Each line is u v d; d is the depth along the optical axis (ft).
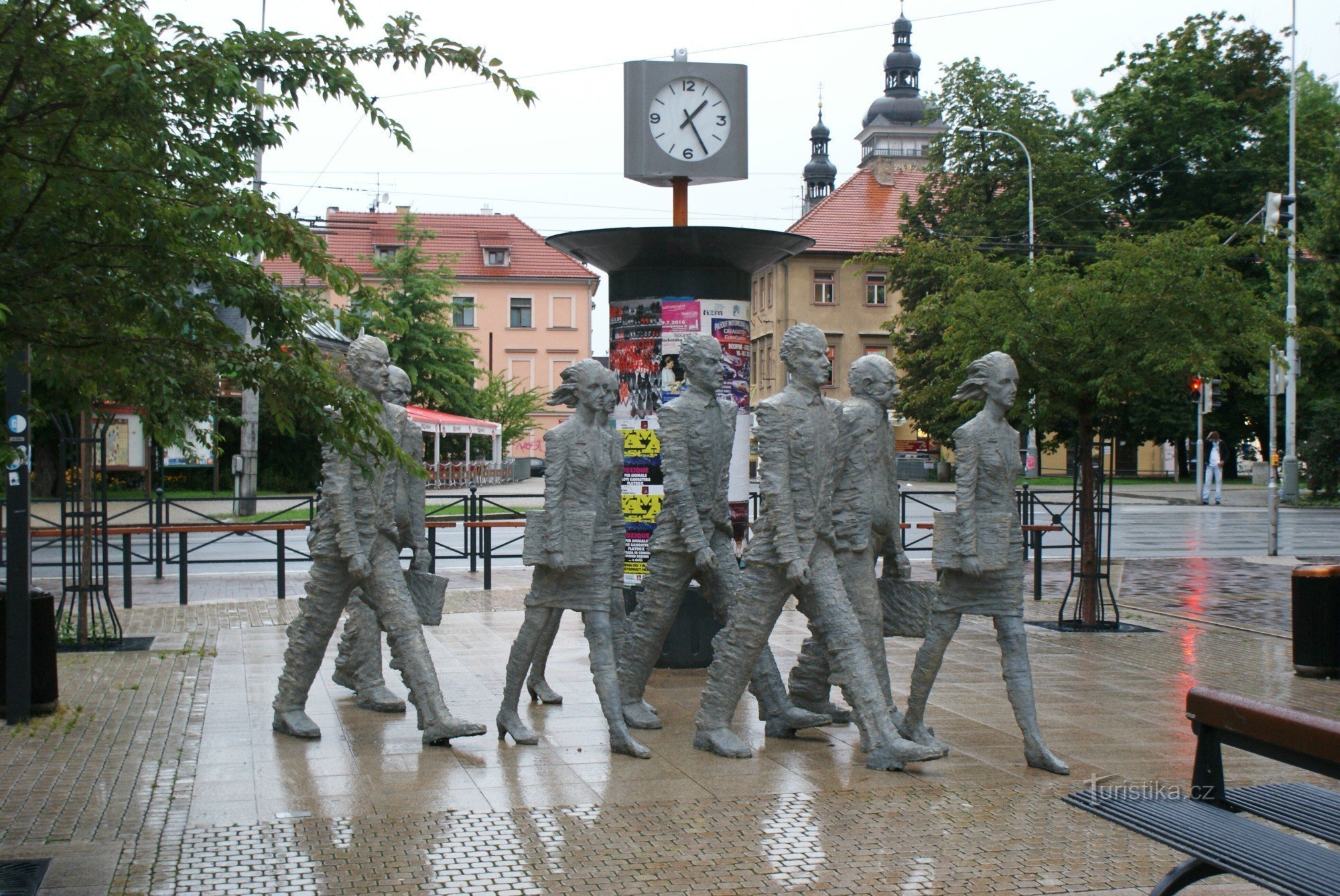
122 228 16.10
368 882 17.07
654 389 35.22
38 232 15.55
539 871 17.51
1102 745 25.43
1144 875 17.44
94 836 19.17
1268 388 77.77
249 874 17.42
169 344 16.87
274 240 16.34
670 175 35.88
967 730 26.78
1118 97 151.74
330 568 25.98
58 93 15.46
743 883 17.08
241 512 97.81
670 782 22.34
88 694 30.73
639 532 35.14
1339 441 117.91
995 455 23.77
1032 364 41.47
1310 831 14.75
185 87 15.67
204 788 22.03
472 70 17.65
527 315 241.96
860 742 25.48
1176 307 40.24
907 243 52.37
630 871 17.52
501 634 40.81
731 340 35.58
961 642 39.93
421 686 25.23
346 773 23.08
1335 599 33.71
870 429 25.29
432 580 26.53
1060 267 43.98
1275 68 151.53
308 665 26.27
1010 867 17.75
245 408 97.35
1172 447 199.41
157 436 19.58
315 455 141.90
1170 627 43.16
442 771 23.22
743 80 36.17
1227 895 16.94
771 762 23.89
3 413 27.45
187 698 30.17
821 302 196.65
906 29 318.86
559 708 29.09
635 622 27.45
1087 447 43.04
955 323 43.57
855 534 25.07
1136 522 96.17
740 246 34.83
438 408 173.78
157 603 49.65
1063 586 55.93
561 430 25.07
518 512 62.44
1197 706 16.07
